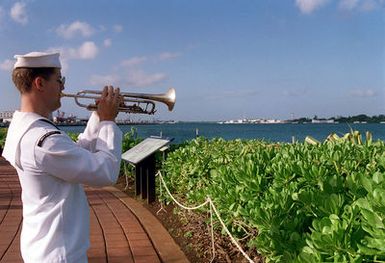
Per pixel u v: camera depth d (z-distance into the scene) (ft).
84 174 7.22
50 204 7.28
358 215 7.80
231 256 14.32
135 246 17.39
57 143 7.11
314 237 7.42
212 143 26.73
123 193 29.73
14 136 7.39
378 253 6.87
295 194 10.23
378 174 8.80
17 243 17.92
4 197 28.68
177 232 18.85
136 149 27.81
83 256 7.47
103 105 7.91
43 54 7.48
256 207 11.01
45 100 7.58
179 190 21.42
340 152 14.12
